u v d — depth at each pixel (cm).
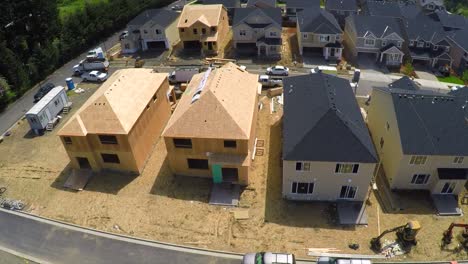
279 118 5028
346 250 3206
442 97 3891
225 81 4238
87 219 3553
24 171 4206
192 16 7200
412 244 3247
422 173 3716
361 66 6769
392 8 8288
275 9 7438
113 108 3916
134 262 3139
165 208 3650
